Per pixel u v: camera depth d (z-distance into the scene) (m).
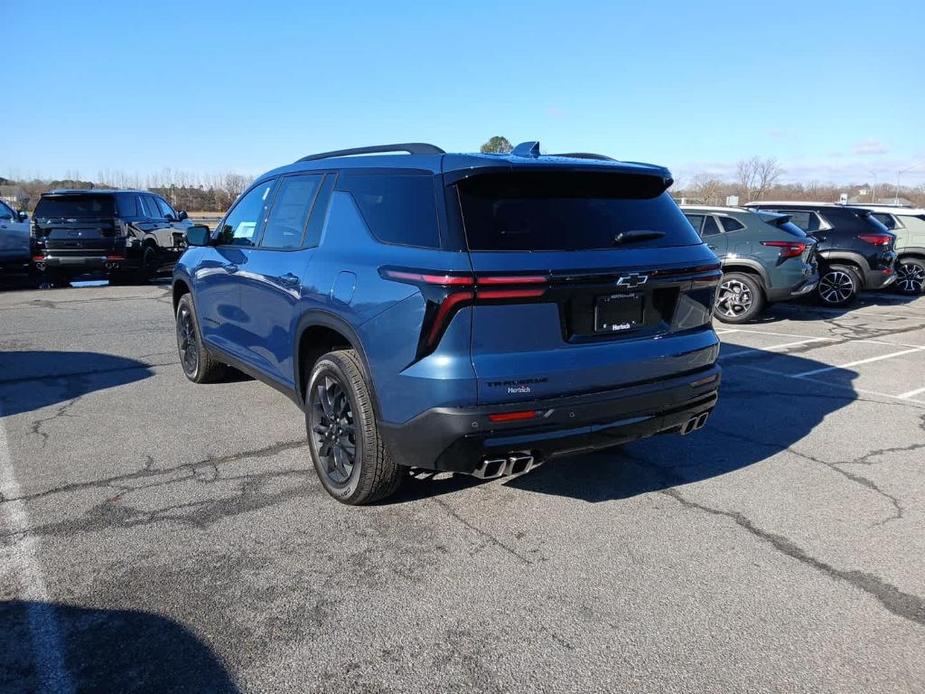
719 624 2.78
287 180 4.66
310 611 2.83
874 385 6.55
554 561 3.25
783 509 3.84
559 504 3.85
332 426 3.78
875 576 3.16
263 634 2.67
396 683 2.43
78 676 2.42
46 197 13.12
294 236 4.34
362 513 3.70
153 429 4.98
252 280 4.68
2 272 14.07
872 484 4.20
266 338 4.57
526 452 3.15
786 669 2.52
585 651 2.61
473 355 3.03
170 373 6.59
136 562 3.17
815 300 12.58
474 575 3.11
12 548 3.28
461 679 2.45
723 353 8.06
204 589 2.97
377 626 2.74
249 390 5.99
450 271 2.98
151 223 14.31
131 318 9.77
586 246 3.26
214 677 2.44
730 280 10.31
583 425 3.23
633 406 3.35
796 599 2.96
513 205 3.24
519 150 3.69
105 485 4.01
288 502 3.82
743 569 3.20
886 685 2.44
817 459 4.60
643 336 3.45
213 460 4.41
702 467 4.43
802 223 12.63
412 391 3.13
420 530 3.53
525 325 3.09
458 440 3.05
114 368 6.78
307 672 2.47
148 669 2.46
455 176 3.19
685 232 3.74
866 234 12.03
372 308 3.32
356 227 3.70
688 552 3.35
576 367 3.18
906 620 2.82
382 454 3.49
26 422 5.12
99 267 13.27
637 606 2.90
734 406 5.81
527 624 2.77
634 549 3.37
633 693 2.39
